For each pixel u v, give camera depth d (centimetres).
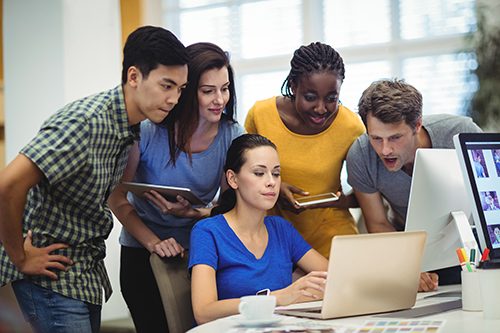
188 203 225
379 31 476
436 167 189
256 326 154
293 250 216
